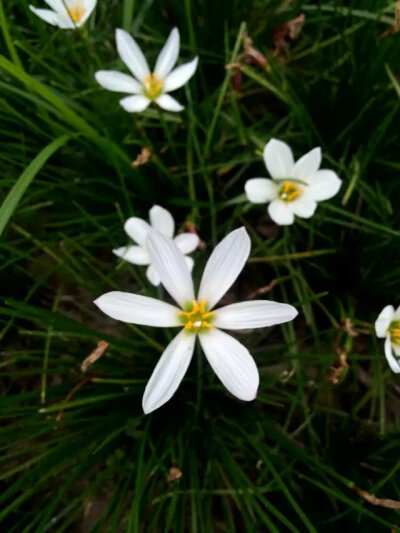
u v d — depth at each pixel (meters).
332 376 0.20
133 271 0.24
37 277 0.26
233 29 0.28
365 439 0.24
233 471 0.20
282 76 0.24
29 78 0.17
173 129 0.26
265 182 0.21
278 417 0.25
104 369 0.22
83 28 0.21
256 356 0.24
